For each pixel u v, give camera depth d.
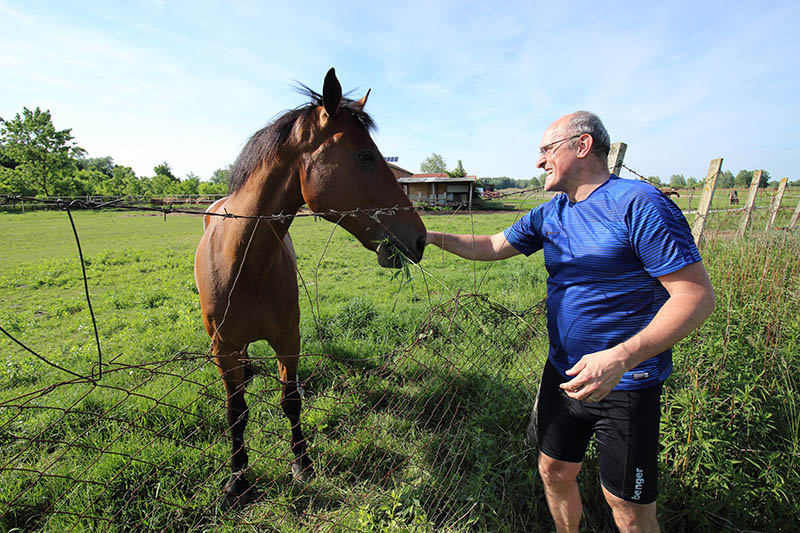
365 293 5.94
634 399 1.45
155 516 1.99
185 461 2.30
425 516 1.85
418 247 1.94
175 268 8.52
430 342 2.47
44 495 2.12
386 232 1.87
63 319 5.29
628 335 1.47
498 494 2.05
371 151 1.88
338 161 1.85
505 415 2.56
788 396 2.25
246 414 2.24
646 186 1.39
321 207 1.92
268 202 2.00
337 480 2.22
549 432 1.69
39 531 1.93
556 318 1.66
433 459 2.35
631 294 1.45
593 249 1.46
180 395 2.92
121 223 20.36
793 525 1.79
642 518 1.52
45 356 3.91
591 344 1.54
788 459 1.99
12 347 4.27
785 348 2.65
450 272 7.20
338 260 8.80
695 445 1.99
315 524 1.95
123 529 1.98
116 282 7.46
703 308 1.27
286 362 2.39
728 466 1.92
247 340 2.24
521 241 1.94
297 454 2.34
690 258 1.29
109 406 2.86
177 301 5.84
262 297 2.17
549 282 1.73
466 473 2.23
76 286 7.21
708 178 3.12
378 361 3.54
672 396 2.30
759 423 2.12
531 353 2.93
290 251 2.65
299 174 1.93
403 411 2.77
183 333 4.27
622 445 1.47
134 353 3.84
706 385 2.28
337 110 1.82
